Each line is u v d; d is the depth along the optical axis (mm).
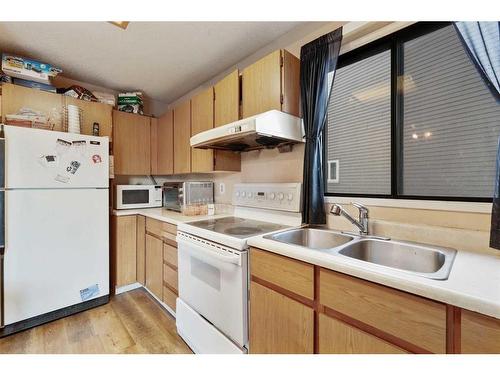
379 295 824
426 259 1107
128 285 2590
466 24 1006
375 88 1471
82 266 2115
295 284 1077
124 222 2523
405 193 1346
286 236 1488
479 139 1117
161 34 1824
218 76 2502
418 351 739
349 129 1593
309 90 1569
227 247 1377
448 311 689
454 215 1136
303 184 1646
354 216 1500
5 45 1954
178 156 2557
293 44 1797
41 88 2184
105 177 2273
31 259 1845
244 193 2043
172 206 2650
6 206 1736
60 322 1963
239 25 1729
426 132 1274
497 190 901
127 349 1641
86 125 2408
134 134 2811
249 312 1304
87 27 1729
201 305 1595
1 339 1727
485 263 905
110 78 2584
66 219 2021
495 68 940
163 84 2746
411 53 1332
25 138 1818
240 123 1445
